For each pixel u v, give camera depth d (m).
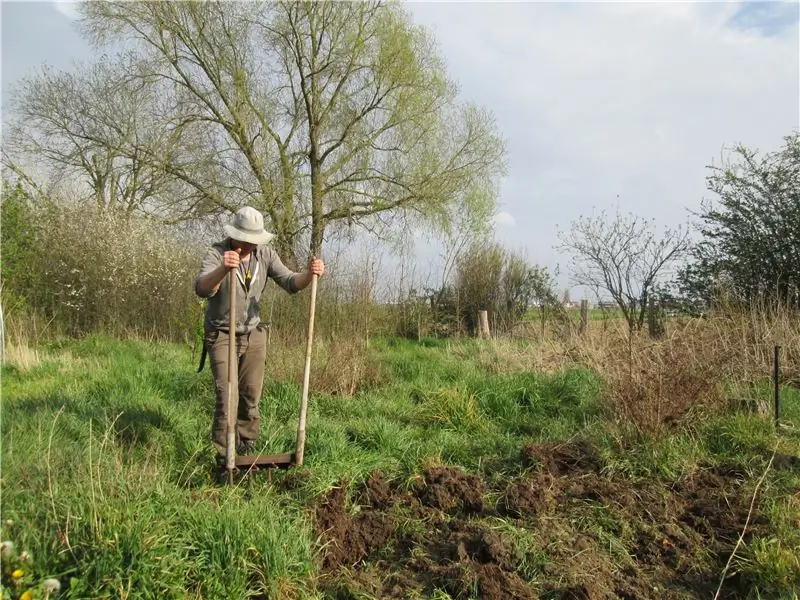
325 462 5.05
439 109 20.62
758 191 12.38
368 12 19.80
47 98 18.42
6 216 13.44
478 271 18.16
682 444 5.64
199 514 3.66
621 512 4.53
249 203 18.62
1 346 9.04
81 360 9.61
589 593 3.56
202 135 19.31
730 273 12.46
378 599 3.56
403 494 4.78
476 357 11.17
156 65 19.00
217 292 4.94
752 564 3.94
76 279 14.03
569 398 7.80
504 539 3.99
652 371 5.96
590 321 12.30
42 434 4.80
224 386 4.91
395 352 12.03
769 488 4.78
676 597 3.76
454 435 6.35
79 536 3.23
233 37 18.77
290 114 20.11
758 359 8.45
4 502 3.39
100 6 18.09
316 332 10.95
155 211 18.48
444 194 20.56
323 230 20.05
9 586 2.87
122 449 4.84
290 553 3.65
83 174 19.19
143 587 3.08
